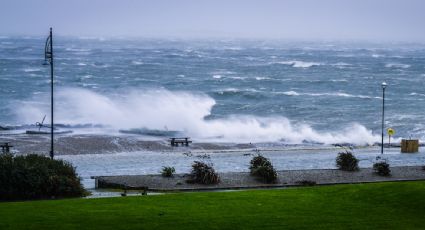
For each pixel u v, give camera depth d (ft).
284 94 475.72
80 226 99.35
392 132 286.46
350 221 104.58
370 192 124.36
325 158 240.32
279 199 120.98
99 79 568.82
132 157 239.30
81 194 148.77
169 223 101.60
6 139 275.80
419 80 628.28
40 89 452.35
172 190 163.02
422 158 241.76
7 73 607.37
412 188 125.29
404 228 101.04
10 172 142.92
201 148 269.44
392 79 637.30
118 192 159.74
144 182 171.32
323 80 608.19
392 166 207.72
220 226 100.53
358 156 246.47
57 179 145.89
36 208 111.65
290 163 224.74
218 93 457.27
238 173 184.96
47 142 269.44
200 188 165.48
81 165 217.97
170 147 269.03
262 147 276.00
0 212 108.06
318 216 107.45
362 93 505.66
